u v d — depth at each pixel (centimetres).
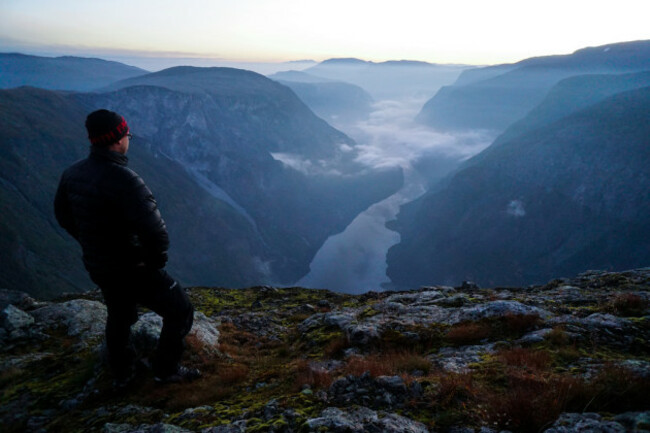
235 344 737
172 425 352
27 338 753
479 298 802
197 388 467
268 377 493
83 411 457
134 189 351
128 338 471
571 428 266
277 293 1253
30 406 496
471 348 540
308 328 786
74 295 1156
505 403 306
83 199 352
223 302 1154
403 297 922
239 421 352
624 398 300
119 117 357
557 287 898
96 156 354
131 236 375
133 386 484
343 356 590
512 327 582
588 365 407
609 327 530
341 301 1117
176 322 441
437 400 345
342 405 359
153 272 406
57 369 593
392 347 593
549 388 325
